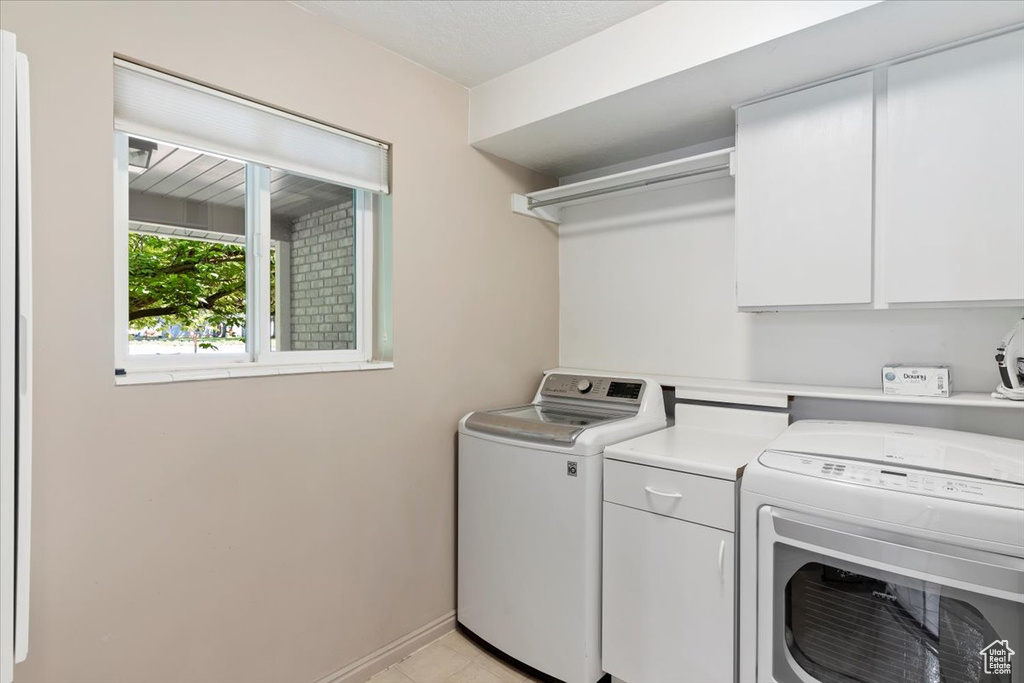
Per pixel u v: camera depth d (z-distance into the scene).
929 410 1.75
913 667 1.19
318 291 1.91
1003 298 1.40
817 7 1.38
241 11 1.54
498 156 2.42
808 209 1.70
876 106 1.60
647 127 2.09
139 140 1.47
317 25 1.73
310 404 1.72
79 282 1.25
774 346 2.12
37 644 1.20
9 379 0.79
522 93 2.07
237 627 1.54
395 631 1.98
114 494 1.31
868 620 1.25
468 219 2.27
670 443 1.81
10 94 0.80
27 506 0.83
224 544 1.52
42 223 1.20
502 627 1.95
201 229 1.62
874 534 1.21
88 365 1.27
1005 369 1.55
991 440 1.45
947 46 1.47
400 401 2.00
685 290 2.36
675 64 1.64
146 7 1.36
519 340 2.54
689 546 1.54
